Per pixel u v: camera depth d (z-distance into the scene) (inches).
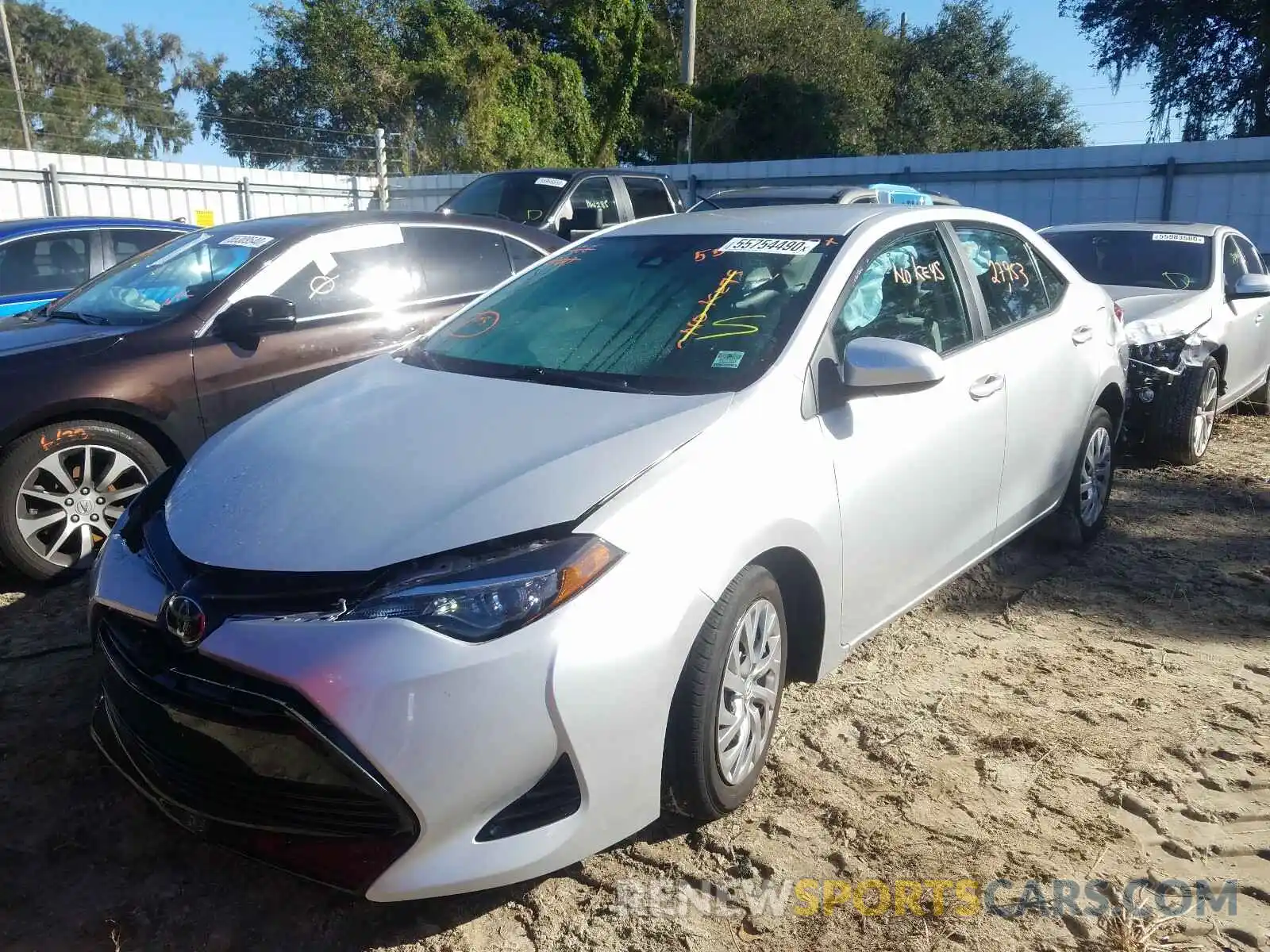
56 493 182.9
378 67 1136.8
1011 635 171.3
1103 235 325.7
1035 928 104.2
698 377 129.2
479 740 94.3
